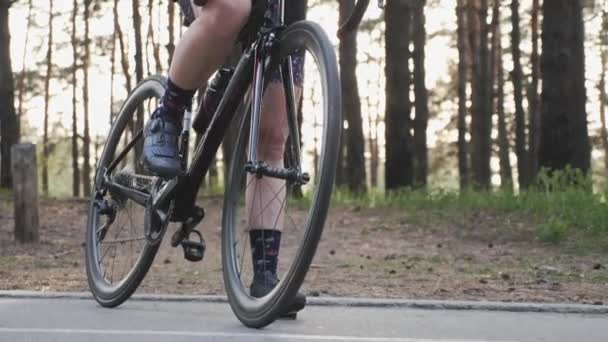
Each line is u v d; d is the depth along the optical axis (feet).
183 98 14.58
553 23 56.39
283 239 15.49
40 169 152.97
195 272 26.91
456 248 36.96
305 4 14.20
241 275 14.83
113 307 17.33
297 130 13.38
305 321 15.71
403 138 70.44
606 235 36.94
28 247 35.58
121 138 17.63
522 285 24.25
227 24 13.42
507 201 45.32
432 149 166.40
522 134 101.55
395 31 70.38
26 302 18.26
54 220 46.55
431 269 28.40
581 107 58.18
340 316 16.56
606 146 147.23
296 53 13.41
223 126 14.01
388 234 41.24
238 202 14.99
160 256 32.78
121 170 17.29
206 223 45.65
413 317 16.76
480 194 48.80
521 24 127.34
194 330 14.38
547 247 36.37
